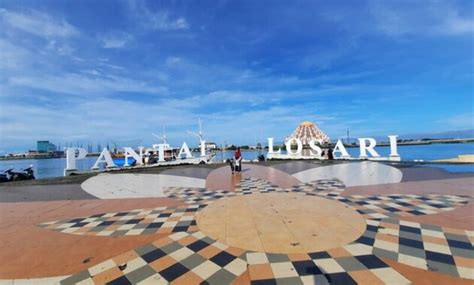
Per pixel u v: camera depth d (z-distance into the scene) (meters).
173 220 4.77
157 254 3.37
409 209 4.96
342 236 3.68
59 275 2.95
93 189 8.66
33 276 2.95
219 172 12.21
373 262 2.97
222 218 4.66
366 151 16.16
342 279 2.66
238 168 12.09
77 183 10.17
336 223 4.20
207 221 4.55
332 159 16.94
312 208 5.10
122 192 7.96
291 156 19.33
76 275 2.93
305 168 12.59
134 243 3.76
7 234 4.31
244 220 4.48
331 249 3.30
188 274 2.87
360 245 3.39
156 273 2.92
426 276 2.68
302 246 3.39
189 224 4.49
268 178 9.84
